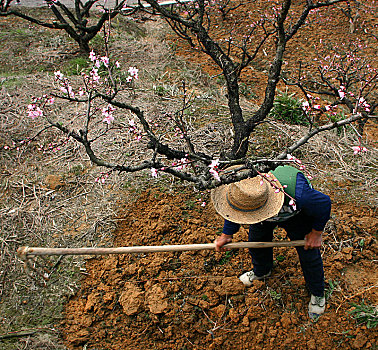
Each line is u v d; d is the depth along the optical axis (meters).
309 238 3.18
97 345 3.44
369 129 6.40
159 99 6.29
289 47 8.77
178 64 7.66
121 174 4.85
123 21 8.94
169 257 4.05
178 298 3.77
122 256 4.02
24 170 4.92
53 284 3.77
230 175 2.96
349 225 4.37
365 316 3.57
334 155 5.40
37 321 3.52
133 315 3.62
